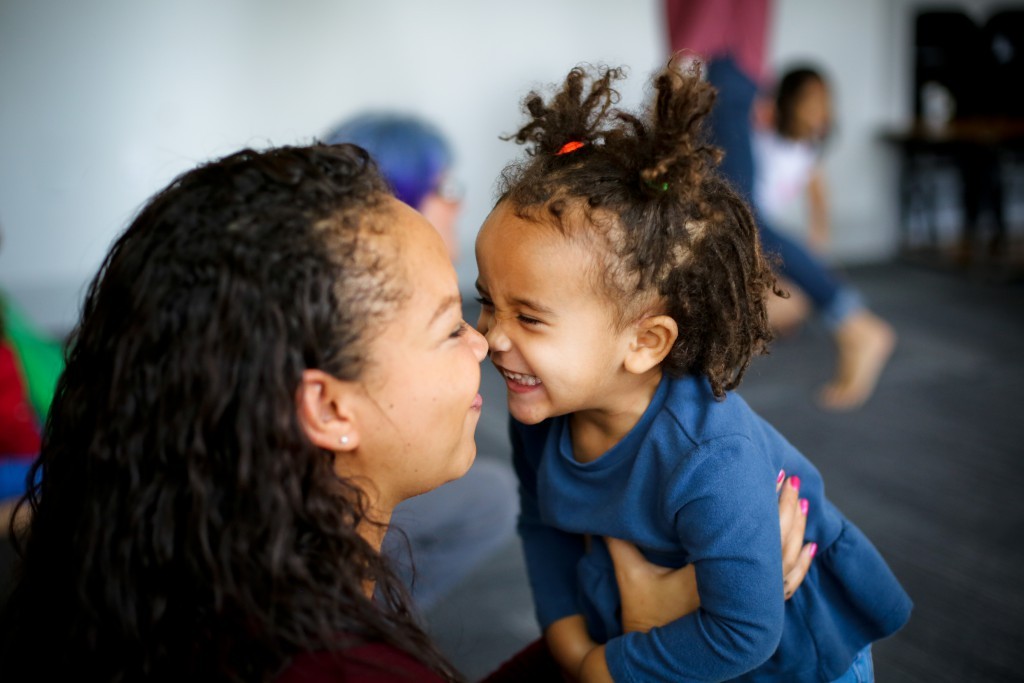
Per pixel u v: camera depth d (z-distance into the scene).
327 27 5.07
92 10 4.66
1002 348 4.34
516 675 1.10
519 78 5.48
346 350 0.66
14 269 4.78
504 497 1.84
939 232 6.59
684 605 0.95
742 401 0.98
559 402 0.92
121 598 0.66
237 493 0.64
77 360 0.70
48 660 0.70
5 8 4.53
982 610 2.37
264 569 0.65
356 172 0.71
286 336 0.64
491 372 4.03
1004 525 2.78
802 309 4.52
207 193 0.66
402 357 0.70
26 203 4.74
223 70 4.93
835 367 4.16
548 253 0.87
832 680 1.04
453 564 1.75
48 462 0.72
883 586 1.07
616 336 0.90
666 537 0.95
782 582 0.91
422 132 1.86
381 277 0.67
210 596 0.65
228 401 0.64
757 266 0.96
